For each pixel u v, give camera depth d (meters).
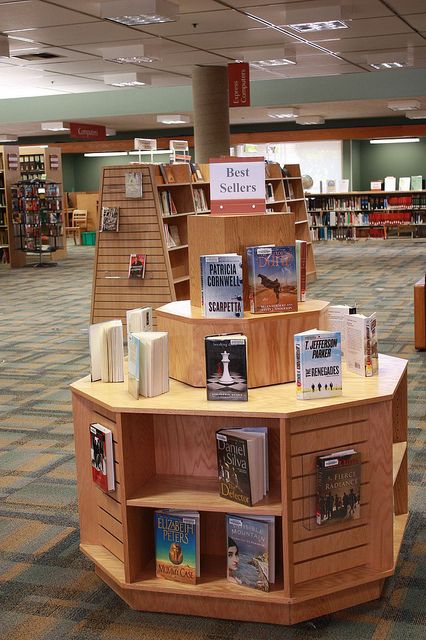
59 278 14.71
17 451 5.11
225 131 11.96
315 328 3.42
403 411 3.80
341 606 3.17
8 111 17.84
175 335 3.46
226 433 3.12
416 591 3.29
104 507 3.44
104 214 8.66
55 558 3.68
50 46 9.59
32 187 16.56
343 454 3.05
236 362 3.09
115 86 13.77
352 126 21.08
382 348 7.66
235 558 3.16
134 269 8.59
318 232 22.39
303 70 12.57
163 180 8.85
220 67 11.75
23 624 3.15
